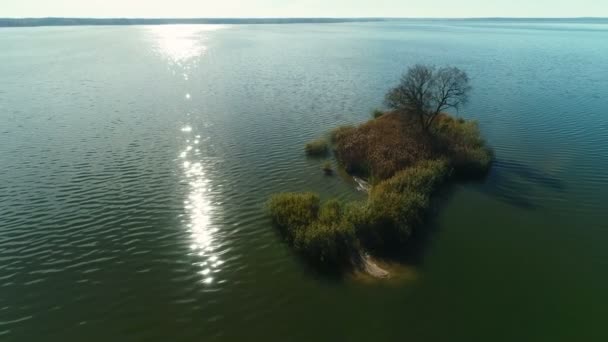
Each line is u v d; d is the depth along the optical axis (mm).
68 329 26875
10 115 74438
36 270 32094
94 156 55219
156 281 31203
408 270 32594
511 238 37062
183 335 26484
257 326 27141
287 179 48906
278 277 31641
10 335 26266
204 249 34969
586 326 27328
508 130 67375
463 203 43250
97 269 32375
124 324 27344
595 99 88125
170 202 42812
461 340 26109
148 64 143250
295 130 67812
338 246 33656
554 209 42062
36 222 38531
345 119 74688
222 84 107562
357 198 44469
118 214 40312
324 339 26094
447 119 64438
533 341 26078
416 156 50906
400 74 124812
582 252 35156
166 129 67688
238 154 56719
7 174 48906
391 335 26422
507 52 188375
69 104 83250
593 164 53156
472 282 31312
